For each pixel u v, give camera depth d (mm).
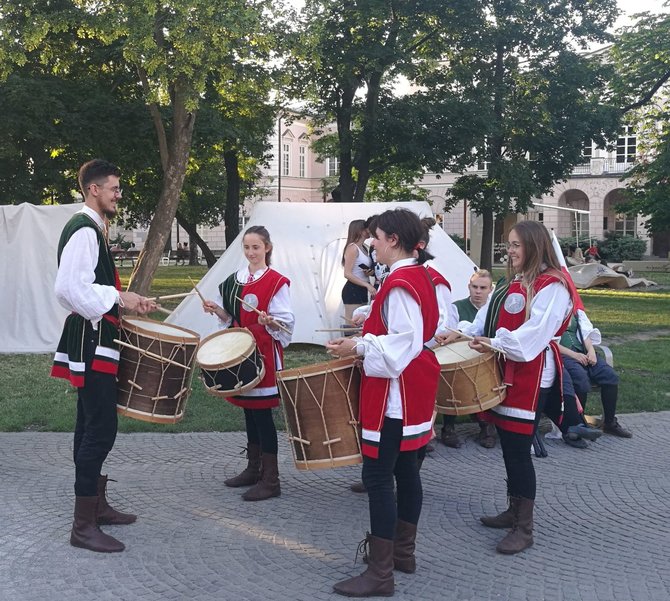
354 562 4223
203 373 4840
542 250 4273
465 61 20734
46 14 13562
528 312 4254
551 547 4484
